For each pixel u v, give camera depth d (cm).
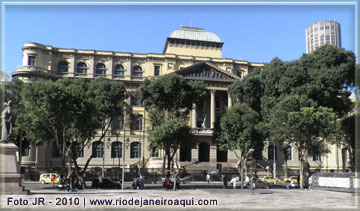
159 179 6231
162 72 8456
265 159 8012
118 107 5025
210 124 8181
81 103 3862
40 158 7194
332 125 4247
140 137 7888
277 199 2769
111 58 8319
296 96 4575
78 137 4672
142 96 5831
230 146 5097
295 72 5206
